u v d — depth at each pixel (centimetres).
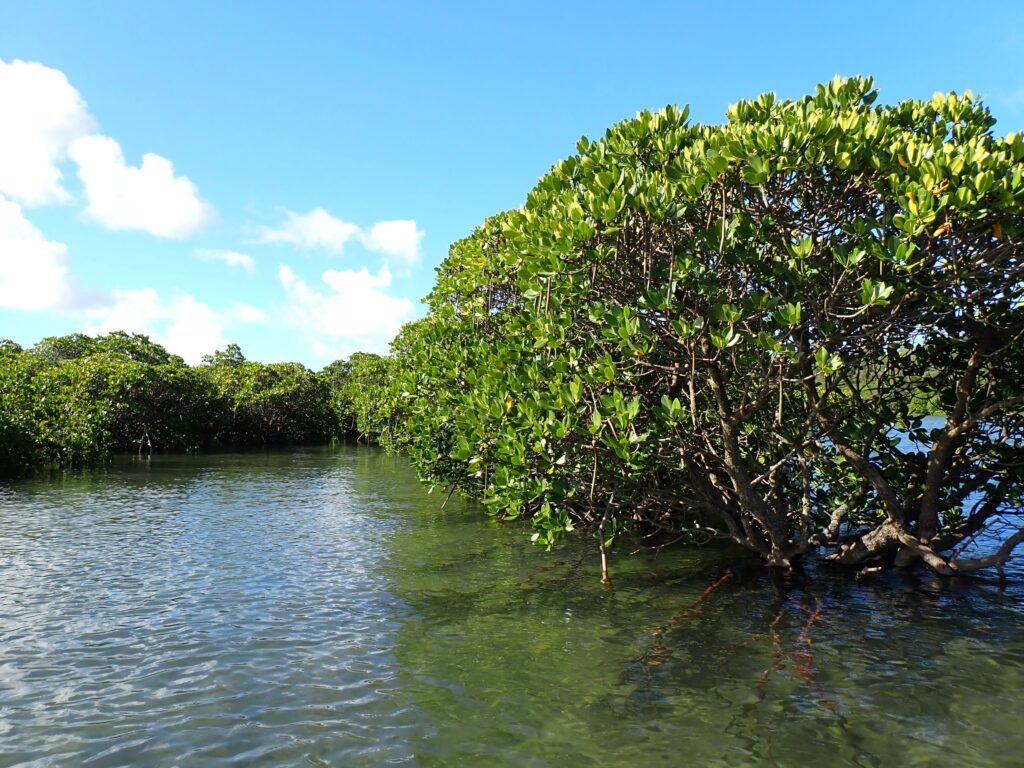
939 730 443
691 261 704
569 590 804
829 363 664
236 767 406
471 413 909
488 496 961
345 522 1332
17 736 450
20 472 2367
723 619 684
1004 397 802
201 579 878
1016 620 674
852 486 952
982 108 731
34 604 764
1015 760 405
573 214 720
